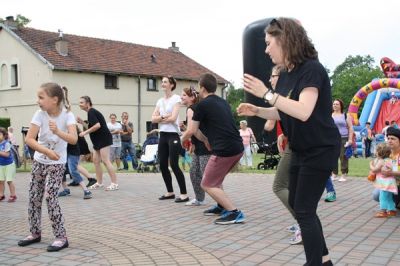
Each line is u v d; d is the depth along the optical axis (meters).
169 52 42.50
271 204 7.90
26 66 32.31
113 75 34.66
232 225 6.20
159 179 12.73
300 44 3.28
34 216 5.34
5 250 5.07
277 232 5.74
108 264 4.49
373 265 4.31
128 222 6.55
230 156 6.18
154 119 8.34
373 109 26.27
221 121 6.20
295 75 3.30
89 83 33.06
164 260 4.60
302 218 3.33
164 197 8.76
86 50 34.97
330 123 3.31
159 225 6.30
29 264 4.52
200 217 6.83
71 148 8.85
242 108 3.79
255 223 6.30
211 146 6.29
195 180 7.88
